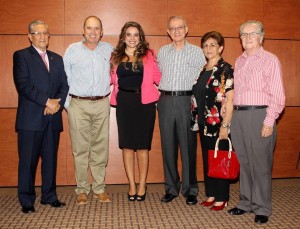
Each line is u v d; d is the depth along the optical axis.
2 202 3.91
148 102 3.75
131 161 3.95
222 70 3.43
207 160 3.61
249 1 4.57
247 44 3.22
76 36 4.40
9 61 4.35
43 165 3.69
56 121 3.62
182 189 3.89
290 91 4.72
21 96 3.51
